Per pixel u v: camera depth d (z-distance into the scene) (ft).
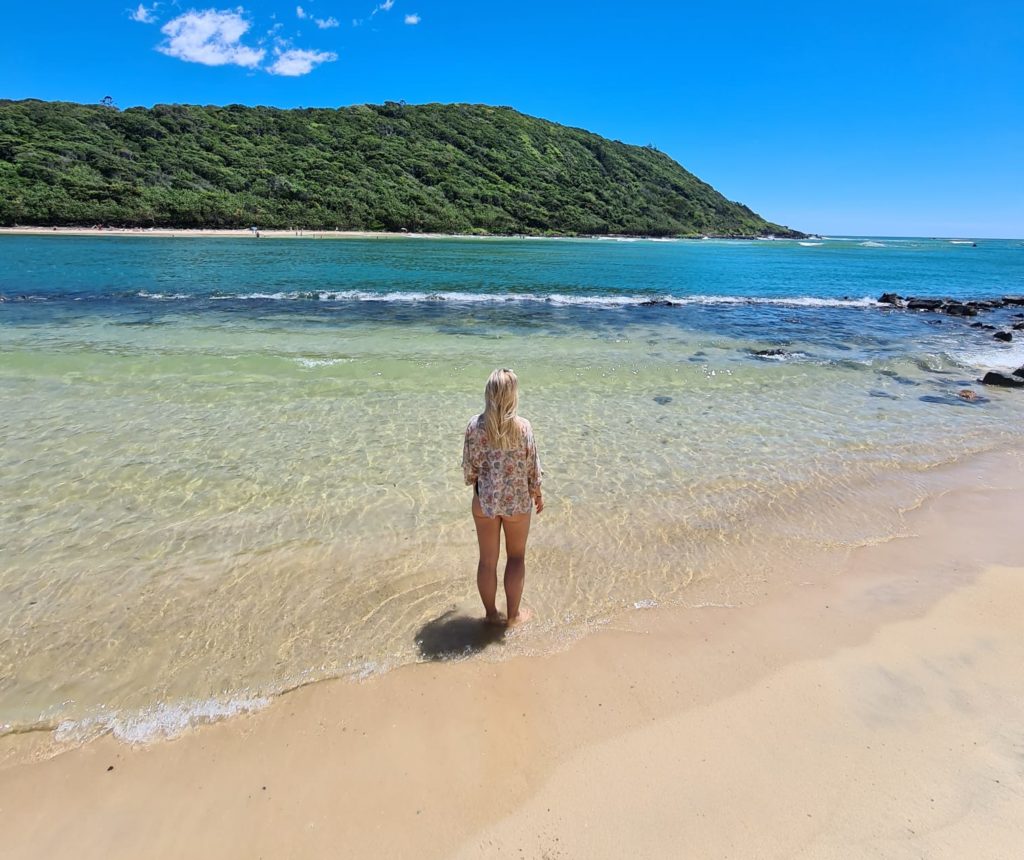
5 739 9.57
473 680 10.84
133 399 27.43
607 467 21.25
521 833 7.84
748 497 18.93
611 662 11.32
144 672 11.12
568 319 54.54
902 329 53.42
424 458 21.70
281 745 9.41
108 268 89.66
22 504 17.69
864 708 10.05
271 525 16.80
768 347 43.68
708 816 8.05
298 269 95.25
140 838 7.84
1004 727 9.58
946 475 20.86
